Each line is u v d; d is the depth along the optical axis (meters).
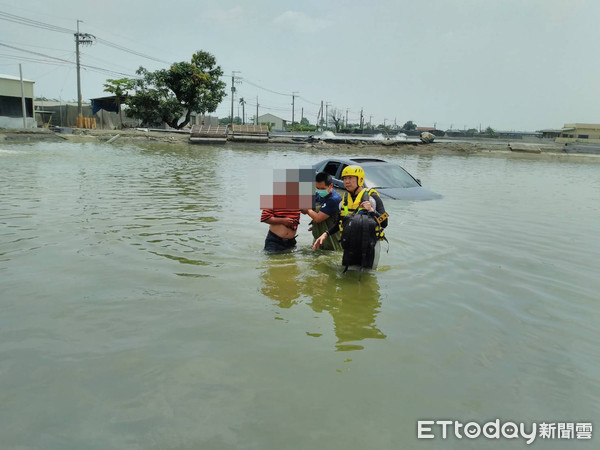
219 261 4.89
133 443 2.05
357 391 2.53
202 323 3.36
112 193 8.98
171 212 7.29
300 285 4.26
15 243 5.23
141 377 2.60
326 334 3.24
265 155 25.28
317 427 2.21
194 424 2.20
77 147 23.20
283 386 2.55
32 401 2.35
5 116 34.12
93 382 2.54
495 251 5.65
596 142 72.31
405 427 2.23
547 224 7.50
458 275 4.67
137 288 4.02
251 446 2.05
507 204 9.59
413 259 5.20
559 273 4.82
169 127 46.44
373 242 4.59
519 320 3.59
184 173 13.22
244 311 3.61
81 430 2.14
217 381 2.58
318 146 35.75
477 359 2.95
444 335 3.29
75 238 5.55
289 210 5.24
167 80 42.62
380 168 10.39
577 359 2.99
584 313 3.76
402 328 3.39
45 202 7.74
